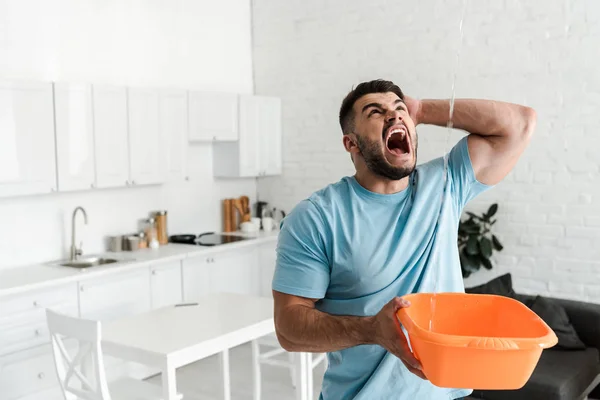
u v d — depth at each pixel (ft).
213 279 15.02
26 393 11.14
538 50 13.42
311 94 17.24
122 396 9.20
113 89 13.14
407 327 3.45
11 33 12.46
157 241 14.92
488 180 5.01
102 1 14.19
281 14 17.58
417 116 5.02
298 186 17.75
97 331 7.89
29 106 11.68
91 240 14.14
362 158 4.66
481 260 13.94
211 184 17.20
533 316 3.79
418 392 4.74
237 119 16.33
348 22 16.35
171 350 7.89
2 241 12.49
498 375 3.33
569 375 10.25
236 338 8.73
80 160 12.57
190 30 16.40
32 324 11.23
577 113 13.03
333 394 4.93
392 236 4.62
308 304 4.56
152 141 14.05
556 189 13.37
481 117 4.81
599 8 12.65
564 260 13.37
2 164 11.30
